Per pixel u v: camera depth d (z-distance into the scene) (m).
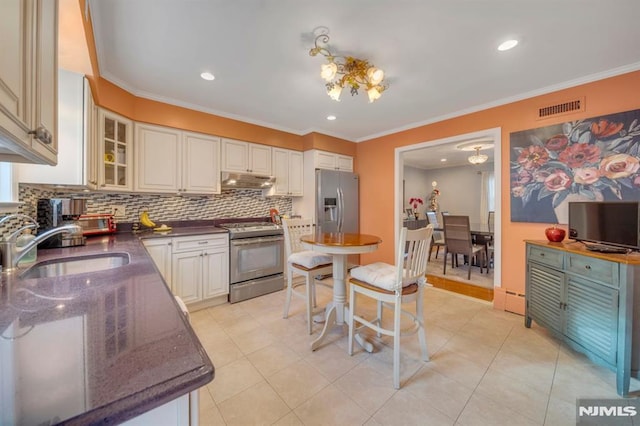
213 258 2.92
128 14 1.58
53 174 1.71
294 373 1.78
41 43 0.81
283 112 3.26
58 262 1.52
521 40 1.85
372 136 4.28
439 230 5.50
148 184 2.71
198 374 0.51
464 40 1.85
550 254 2.16
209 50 1.96
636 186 2.11
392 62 2.12
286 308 2.64
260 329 2.40
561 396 1.56
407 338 2.25
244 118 3.43
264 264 3.32
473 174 7.07
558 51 1.98
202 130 3.07
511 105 2.79
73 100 1.77
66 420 0.39
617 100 2.20
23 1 0.68
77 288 0.98
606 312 1.68
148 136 2.71
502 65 2.17
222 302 3.04
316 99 2.86
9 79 0.60
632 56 2.03
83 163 1.80
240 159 3.43
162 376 0.49
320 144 4.02
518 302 2.73
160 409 0.51
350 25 1.70
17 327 0.67
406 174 7.34
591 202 2.04
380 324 2.35
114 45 1.89
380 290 1.81
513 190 2.77
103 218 2.55
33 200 1.95
